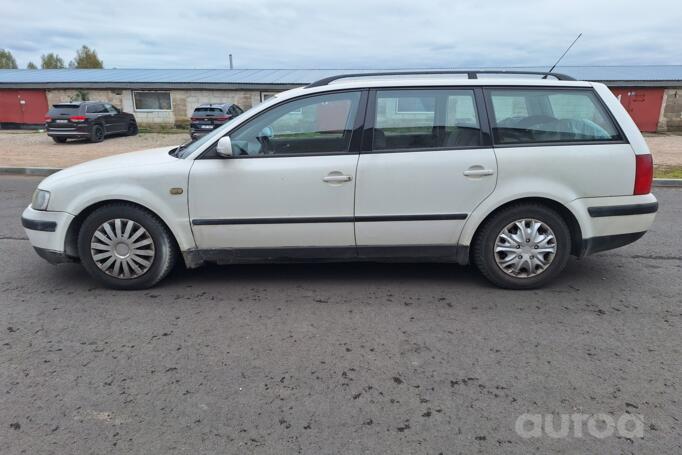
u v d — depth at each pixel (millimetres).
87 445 2262
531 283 3975
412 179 3758
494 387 2695
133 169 3801
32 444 2268
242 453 2213
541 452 2215
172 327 3406
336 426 2393
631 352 3051
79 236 3902
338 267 4582
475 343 3170
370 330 3354
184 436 2324
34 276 4383
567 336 3256
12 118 24375
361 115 3783
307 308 3699
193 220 3820
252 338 3248
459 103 3811
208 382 2756
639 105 22031
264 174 3744
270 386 2719
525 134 3828
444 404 2555
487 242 3914
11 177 10867
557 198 3773
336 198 3779
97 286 4137
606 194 3834
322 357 3012
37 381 2760
